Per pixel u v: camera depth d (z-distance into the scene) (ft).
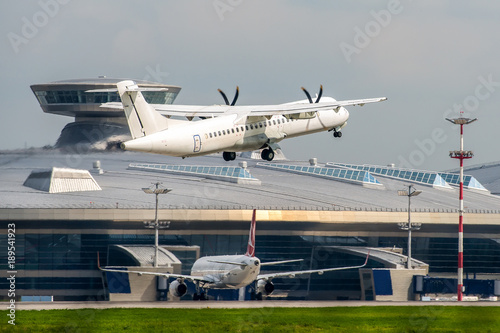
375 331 624.18
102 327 623.36
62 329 614.75
